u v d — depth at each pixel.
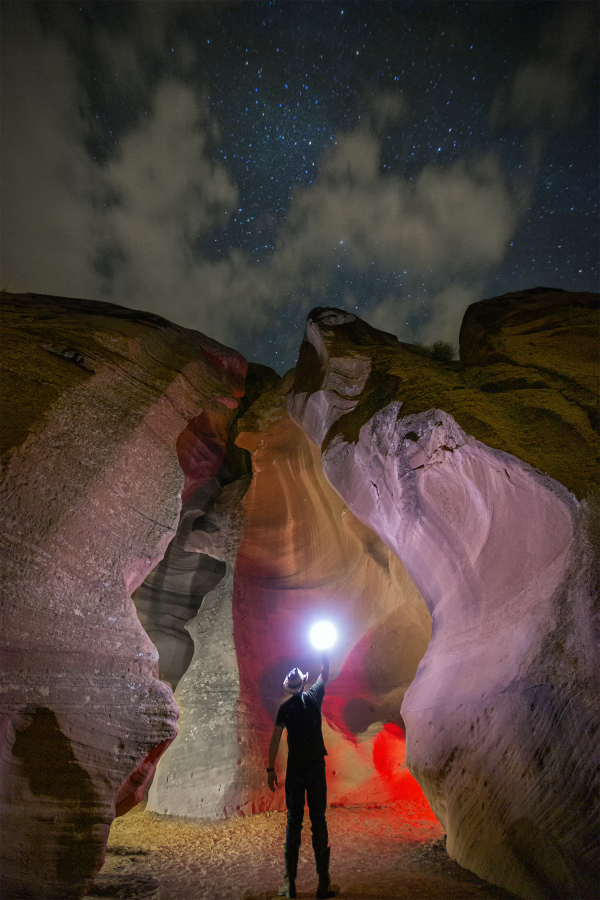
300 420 6.84
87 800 2.38
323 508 8.36
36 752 2.34
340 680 6.82
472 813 2.97
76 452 3.42
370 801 5.36
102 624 2.98
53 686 2.56
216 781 5.31
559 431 3.68
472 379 4.88
